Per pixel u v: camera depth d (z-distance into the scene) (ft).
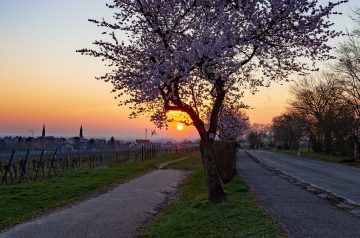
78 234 39.88
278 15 40.91
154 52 43.24
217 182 45.93
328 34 42.91
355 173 104.01
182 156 204.23
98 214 49.57
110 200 60.13
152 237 36.37
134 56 43.70
